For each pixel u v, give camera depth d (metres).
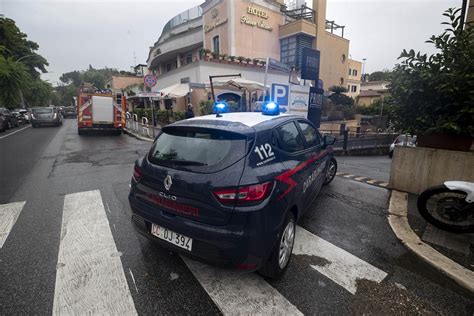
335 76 24.56
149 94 11.26
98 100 13.21
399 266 2.67
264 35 19.59
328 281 2.42
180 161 2.32
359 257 2.81
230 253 2.03
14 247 2.91
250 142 2.24
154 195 2.41
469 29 3.87
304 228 3.46
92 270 2.54
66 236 3.16
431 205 3.53
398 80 4.43
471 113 3.81
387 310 2.09
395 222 3.60
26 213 3.81
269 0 19.72
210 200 2.05
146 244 2.99
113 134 14.30
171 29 27.00
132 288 2.30
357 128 18.44
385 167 8.66
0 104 23.53
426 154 4.50
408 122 4.62
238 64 15.97
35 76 42.69
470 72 3.77
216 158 2.18
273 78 17.78
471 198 3.17
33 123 18.31
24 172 6.16
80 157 7.98
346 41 25.06
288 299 2.19
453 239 3.15
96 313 2.03
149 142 11.26
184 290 2.29
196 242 2.14
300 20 19.08
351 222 3.64
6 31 35.00
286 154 2.69
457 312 2.08
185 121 2.75
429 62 4.07
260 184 2.07
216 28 18.97
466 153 4.09
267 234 2.10
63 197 4.48
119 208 4.02
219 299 2.19
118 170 6.38
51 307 2.08
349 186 5.25
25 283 2.34
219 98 15.24
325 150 4.25
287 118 3.23
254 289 2.31
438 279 2.47
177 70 17.09
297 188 2.67
